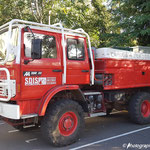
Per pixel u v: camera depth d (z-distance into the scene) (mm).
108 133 5266
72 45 4770
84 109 5004
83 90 5562
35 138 4957
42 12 14023
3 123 6457
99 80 5379
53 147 4289
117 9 11383
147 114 6207
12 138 4969
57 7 14031
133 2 10172
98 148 4184
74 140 4434
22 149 4211
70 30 4750
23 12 15070
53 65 4348
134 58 6172
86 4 14836
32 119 4320
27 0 14039
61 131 4285
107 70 5402
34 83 4047
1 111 4074
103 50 5410
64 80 4496
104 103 5648
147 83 6707
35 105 4148
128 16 10805
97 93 5469
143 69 6527
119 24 10531
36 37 4156
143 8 10156
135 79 6250
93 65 5145
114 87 5641
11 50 3941
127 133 5238
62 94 4723
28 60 3922
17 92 3801
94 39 13742
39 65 4113
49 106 4348
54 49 4434
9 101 4250
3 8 14172
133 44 11344
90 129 5684
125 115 7590
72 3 13875
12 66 3848
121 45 10711
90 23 15008
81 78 4891
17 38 3943
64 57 4508
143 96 6121
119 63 5699
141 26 9898
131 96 6367
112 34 11117
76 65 4773
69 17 13523
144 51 7594
